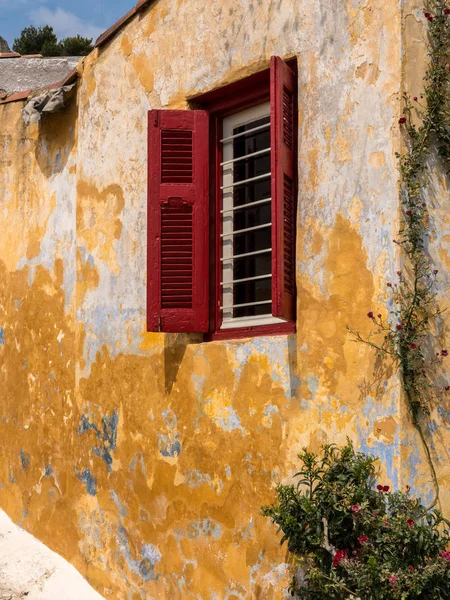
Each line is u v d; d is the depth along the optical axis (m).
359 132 4.71
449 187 4.69
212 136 5.96
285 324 5.27
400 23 4.54
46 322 7.75
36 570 7.11
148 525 6.16
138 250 6.51
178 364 5.95
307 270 4.94
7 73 10.72
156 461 6.11
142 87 6.54
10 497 8.25
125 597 6.35
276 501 5.02
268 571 5.07
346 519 4.31
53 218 7.74
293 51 5.14
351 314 4.67
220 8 5.77
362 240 4.64
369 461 4.33
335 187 4.81
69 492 7.20
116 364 6.66
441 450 4.52
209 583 5.52
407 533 4.02
